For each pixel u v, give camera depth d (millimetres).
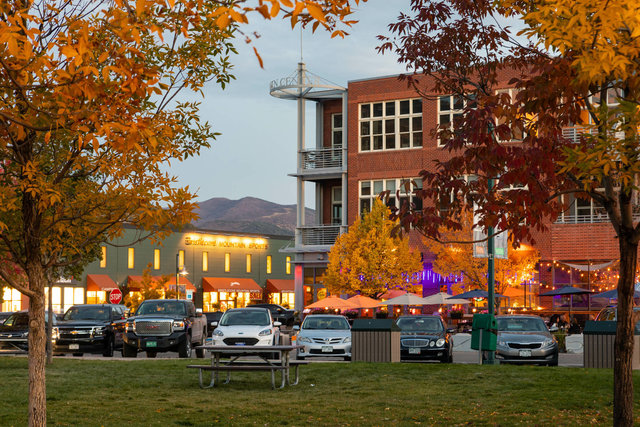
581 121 10312
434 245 46688
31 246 10195
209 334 44312
